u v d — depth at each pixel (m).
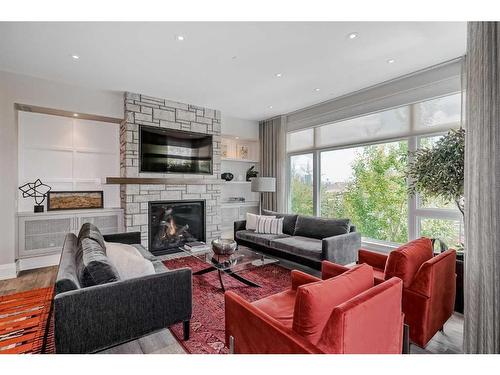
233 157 5.97
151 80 3.54
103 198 4.30
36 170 3.82
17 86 3.30
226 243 3.12
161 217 4.42
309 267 3.30
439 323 1.88
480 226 1.84
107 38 2.48
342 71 3.25
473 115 1.90
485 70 1.82
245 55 2.83
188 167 4.69
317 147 4.77
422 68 3.15
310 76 3.40
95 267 1.63
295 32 2.39
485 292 1.79
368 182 4.04
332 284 1.22
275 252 3.74
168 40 2.52
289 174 5.45
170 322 1.84
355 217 4.23
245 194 6.12
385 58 2.90
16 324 2.19
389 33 2.41
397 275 1.80
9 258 3.23
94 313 1.53
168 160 4.46
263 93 4.08
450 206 3.12
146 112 4.21
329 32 2.39
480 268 1.83
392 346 1.29
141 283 1.71
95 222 3.94
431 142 3.28
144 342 1.94
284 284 3.03
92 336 1.53
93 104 3.87
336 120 4.34
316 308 1.11
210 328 2.12
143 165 4.20
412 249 1.88
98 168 4.30
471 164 1.90
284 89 3.88
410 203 3.48
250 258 3.11
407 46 2.65
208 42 2.56
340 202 4.47
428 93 3.18
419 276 1.75
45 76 3.39
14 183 3.32
